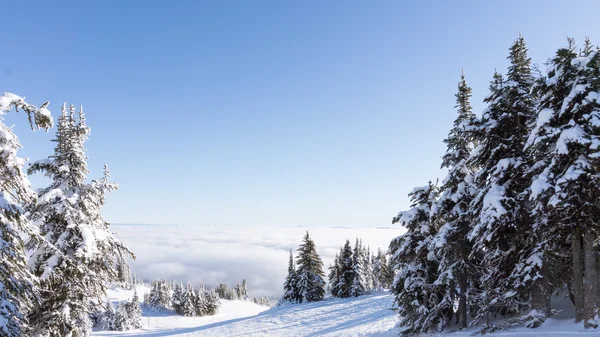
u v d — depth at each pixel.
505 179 14.28
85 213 16.45
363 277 59.41
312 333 32.69
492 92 14.80
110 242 17.06
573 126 11.10
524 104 14.28
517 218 13.55
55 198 15.55
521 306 15.10
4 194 10.23
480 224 13.62
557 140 11.66
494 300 13.93
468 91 17.95
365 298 50.84
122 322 81.06
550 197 11.80
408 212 19.61
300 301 58.00
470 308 17.69
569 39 11.84
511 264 14.17
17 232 10.44
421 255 19.33
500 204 13.01
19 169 10.36
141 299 150.88
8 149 10.21
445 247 16.44
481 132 14.79
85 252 14.80
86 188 16.39
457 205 16.88
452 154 18.16
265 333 36.38
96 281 16.45
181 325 99.19
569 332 11.32
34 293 11.46
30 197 11.07
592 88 11.09
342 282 59.84
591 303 11.36
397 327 23.84
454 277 16.44
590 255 11.55
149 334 46.53
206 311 119.50
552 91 12.38
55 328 14.77
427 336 17.73
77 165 16.53
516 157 14.28
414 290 19.19
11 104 10.42
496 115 14.88
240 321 46.31
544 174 11.80
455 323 18.58
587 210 11.13
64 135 16.38
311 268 59.16
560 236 12.43
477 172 15.76
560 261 13.29
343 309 43.75
